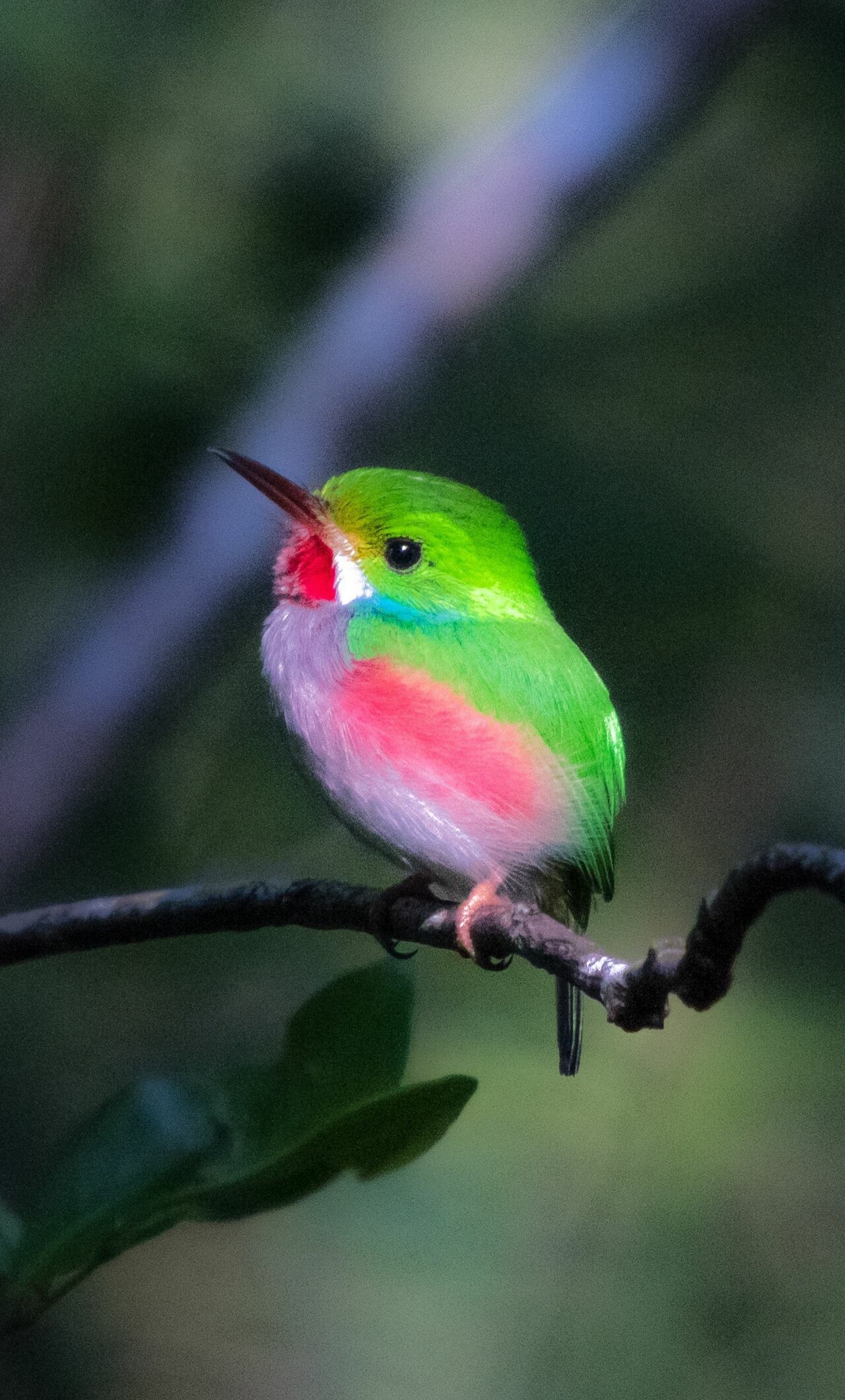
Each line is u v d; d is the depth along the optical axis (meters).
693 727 2.56
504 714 2.46
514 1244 2.54
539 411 2.57
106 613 2.55
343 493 2.48
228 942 2.56
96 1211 2.38
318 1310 2.54
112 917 2.44
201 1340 2.54
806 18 2.59
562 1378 2.54
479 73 2.59
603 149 2.58
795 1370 2.54
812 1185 2.54
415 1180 2.55
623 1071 2.55
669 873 2.56
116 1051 2.54
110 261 2.55
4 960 2.44
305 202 2.57
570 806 2.47
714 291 2.58
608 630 2.56
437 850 2.46
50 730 2.54
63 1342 2.54
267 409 2.56
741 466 2.57
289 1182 2.38
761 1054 2.55
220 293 2.56
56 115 2.55
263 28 2.56
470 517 2.47
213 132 2.56
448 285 2.57
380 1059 2.39
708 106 2.59
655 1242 2.54
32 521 2.55
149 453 2.55
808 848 2.36
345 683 2.46
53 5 2.54
